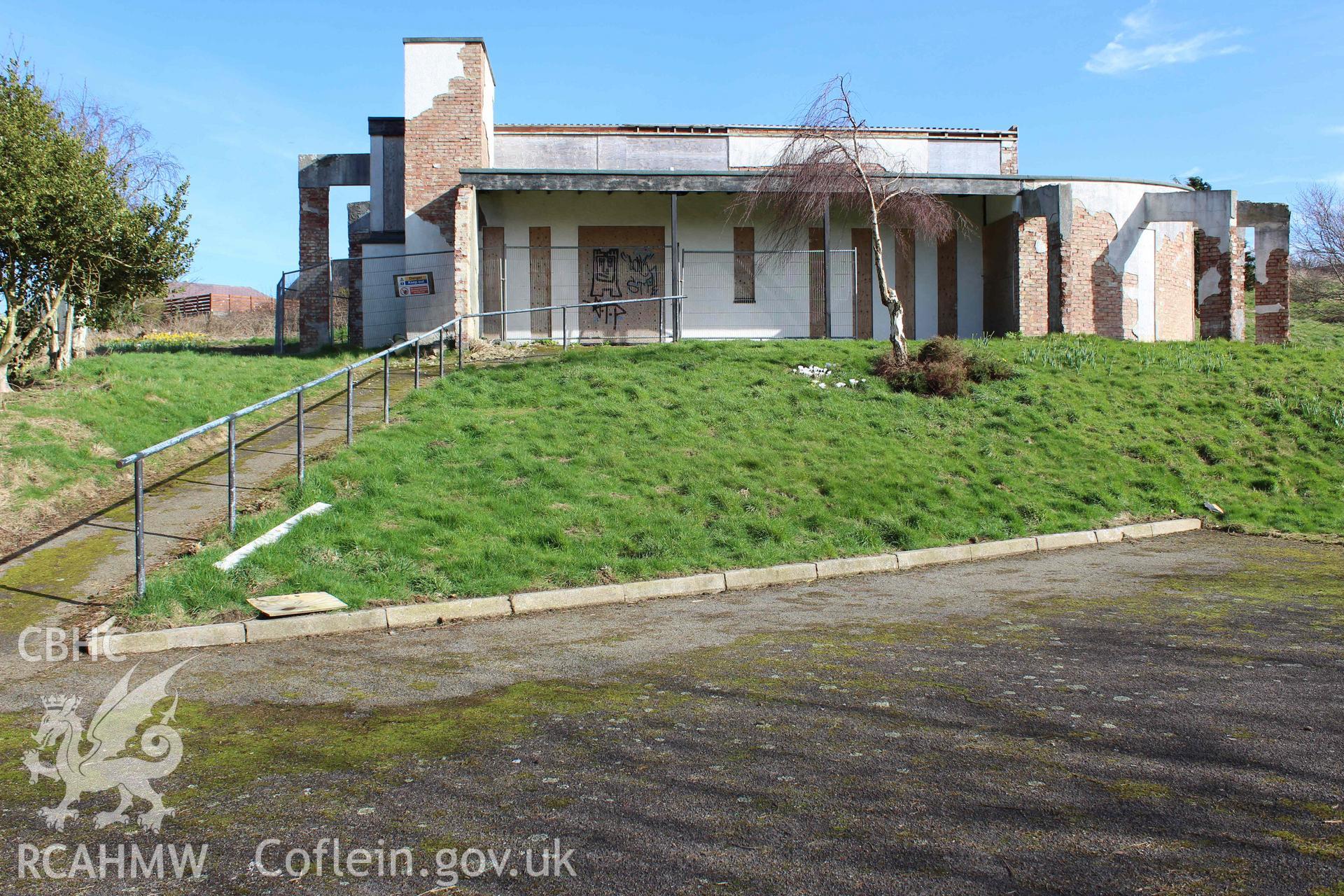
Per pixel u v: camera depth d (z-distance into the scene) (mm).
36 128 13641
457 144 22000
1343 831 3502
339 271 27375
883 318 23578
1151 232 23453
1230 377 17609
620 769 4297
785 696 5398
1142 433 14922
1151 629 6895
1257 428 15578
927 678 5715
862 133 19406
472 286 20531
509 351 19141
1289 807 3721
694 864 3359
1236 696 5188
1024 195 21797
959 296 23734
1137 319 23125
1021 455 13609
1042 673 5781
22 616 7238
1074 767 4195
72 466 10938
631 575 8859
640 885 3217
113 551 8688
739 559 9547
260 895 3223
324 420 13672
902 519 11078
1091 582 8922
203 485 10805
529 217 22875
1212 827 3561
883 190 18688
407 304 22422
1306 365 18484
